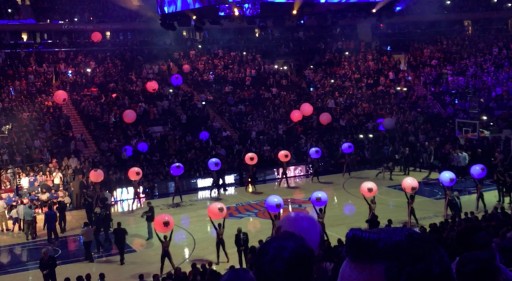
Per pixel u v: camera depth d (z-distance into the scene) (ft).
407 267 6.71
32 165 101.86
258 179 111.34
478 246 9.47
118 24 153.69
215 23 84.58
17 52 139.44
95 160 104.12
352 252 7.14
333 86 141.90
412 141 114.42
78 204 95.20
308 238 8.91
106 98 127.24
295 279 7.09
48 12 156.15
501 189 83.25
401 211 83.71
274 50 159.94
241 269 8.47
